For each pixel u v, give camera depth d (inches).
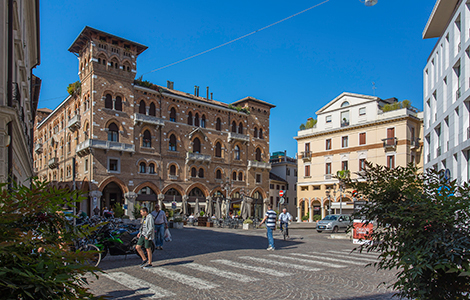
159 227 611.5
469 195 198.8
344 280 376.8
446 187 211.0
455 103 1009.5
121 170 1654.8
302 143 2300.7
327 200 2117.4
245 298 303.0
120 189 1732.3
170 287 338.3
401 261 200.8
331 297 310.2
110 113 1641.2
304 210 2279.8
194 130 1947.6
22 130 583.8
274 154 3196.4
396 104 1898.4
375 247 232.8
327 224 1241.4
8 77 498.3
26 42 866.1
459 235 190.9
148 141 1779.0
